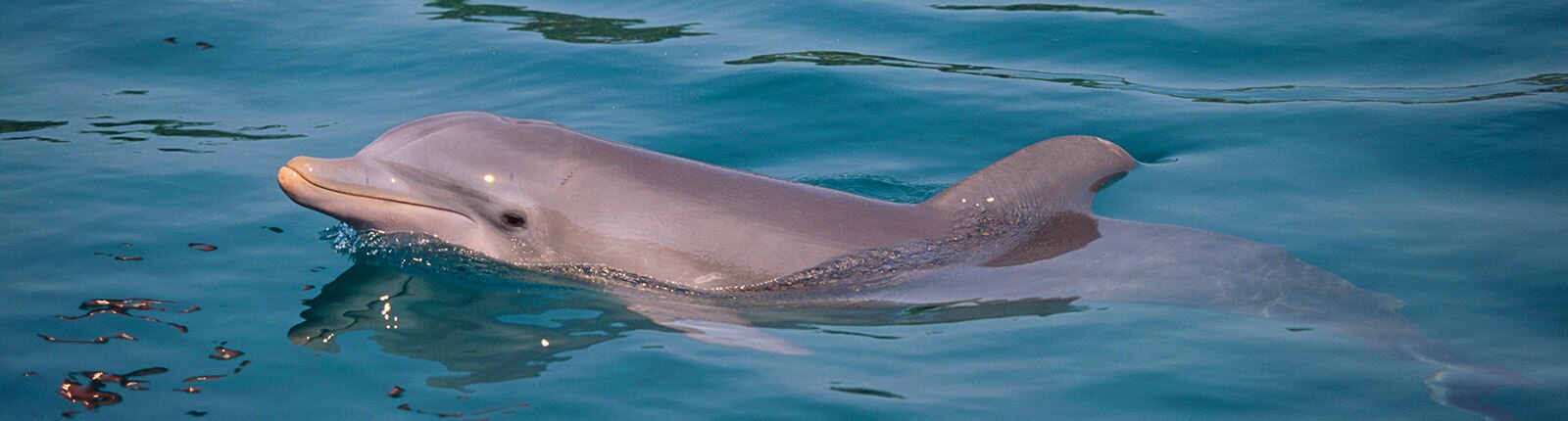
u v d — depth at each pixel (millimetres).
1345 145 14828
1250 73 17672
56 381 9789
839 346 10469
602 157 12102
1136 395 9461
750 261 11508
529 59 18734
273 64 18859
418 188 12117
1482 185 13602
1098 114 16234
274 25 20547
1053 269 11461
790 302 11328
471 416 9258
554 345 10492
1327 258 11852
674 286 11578
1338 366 9781
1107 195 13328
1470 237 12234
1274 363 9875
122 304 11266
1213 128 15531
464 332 10773
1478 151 14445
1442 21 19094
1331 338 10266
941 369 9984
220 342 10555
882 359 10172
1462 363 9750
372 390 9695
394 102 17250
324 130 16172
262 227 13195
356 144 15648
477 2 21922
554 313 11156
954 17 20266
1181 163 14430
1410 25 18969
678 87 17469
